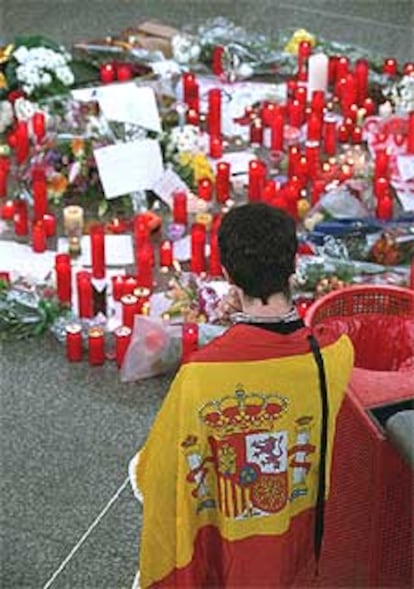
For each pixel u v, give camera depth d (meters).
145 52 7.47
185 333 4.89
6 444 4.64
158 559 3.28
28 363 5.12
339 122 6.95
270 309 3.08
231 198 6.23
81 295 5.26
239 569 3.28
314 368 3.10
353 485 3.55
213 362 3.07
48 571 4.07
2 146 6.59
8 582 4.01
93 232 5.62
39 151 6.21
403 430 3.32
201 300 5.21
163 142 6.39
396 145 6.59
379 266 5.51
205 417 3.10
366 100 6.99
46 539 4.20
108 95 6.55
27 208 6.11
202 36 7.70
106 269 5.65
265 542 3.25
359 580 3.64
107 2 9.11
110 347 5.20
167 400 3.12
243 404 3.10
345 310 4.16
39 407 4.86
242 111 7.03
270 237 3.03
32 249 5.83
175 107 6.85
